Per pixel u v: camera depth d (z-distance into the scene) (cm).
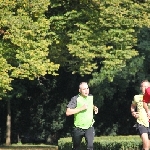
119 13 6056
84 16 6166
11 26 5488
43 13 6025
